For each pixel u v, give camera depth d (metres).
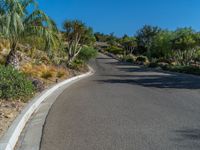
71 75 27.48
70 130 7.71
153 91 16.27
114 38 128.62
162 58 63.81
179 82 22.31
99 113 9.84
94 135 7.27
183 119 8.98
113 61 67.25
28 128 7.90
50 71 22.92
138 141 6.80
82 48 42.97
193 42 52.34
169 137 7.11
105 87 18.39
